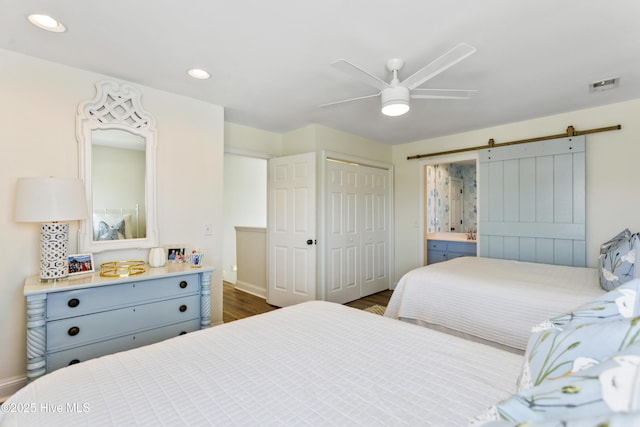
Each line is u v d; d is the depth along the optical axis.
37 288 1.79
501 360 1.11
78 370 1.04
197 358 1.14
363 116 3.45
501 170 3.80
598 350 0.59
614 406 0.42
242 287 4.85
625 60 2.21
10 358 2.03
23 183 1.87
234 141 3.71
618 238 2.53
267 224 4.18
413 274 2.70
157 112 2.70
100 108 2.39
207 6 1.64
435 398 0.88
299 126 3.85
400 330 1.42
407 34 1.88
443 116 3.46
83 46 2.02
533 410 0.49
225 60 2.21
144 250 2.62
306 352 1.20
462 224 6.41
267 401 0.88
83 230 2.29
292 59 2.20
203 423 0.79
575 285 2.26
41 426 0.77
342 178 4.11
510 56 2.15
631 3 1.60
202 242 2.96
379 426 0.77
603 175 3.18
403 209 4.85
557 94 2.84
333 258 3.96
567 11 1.67
